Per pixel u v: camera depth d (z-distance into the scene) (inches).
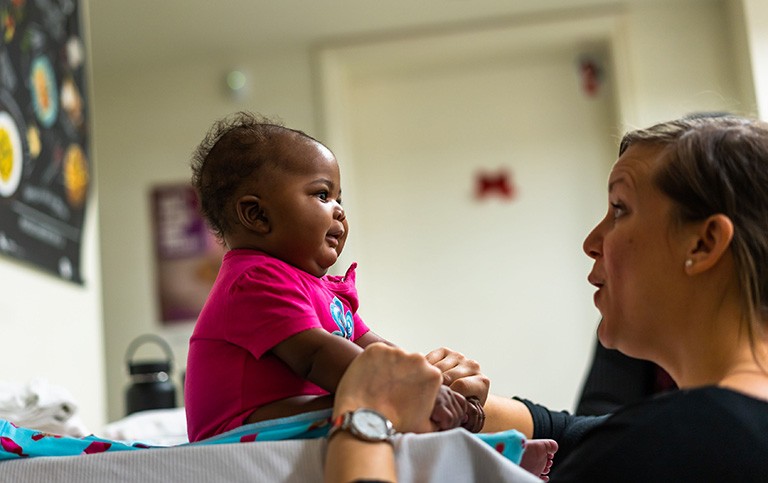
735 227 39.4
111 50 189.5
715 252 39.0
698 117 45.3
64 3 126.6
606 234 43.3
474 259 190.5
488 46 190.4
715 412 35.4
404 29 190.4
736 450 34.4
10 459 39.2
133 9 174.1
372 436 35.4
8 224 102.0
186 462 37.4
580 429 55.7
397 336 189.8
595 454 35.4
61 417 78.3
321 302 45.0
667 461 34.4
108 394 189.9
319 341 40.6
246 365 42.4
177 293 191.8
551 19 186.5
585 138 191.6
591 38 189.8
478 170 193.3
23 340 103.7
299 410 40.7
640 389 77.0
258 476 36.8
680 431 34.9
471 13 186.2
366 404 37.7
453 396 41.1
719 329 39.7
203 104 195.0
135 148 195.6
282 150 46.3
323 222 45.8
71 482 37.9
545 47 192.7
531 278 189.0
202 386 43.5
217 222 47.8
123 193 194.9
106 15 175.2
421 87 197.2
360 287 191.0
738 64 180.1
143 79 197.2
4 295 100.3
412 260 191.9
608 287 42.9
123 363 190.7
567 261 188.5
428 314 189.9
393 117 197.0
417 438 36.3
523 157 192.7
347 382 38.1
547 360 186.2
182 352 190.1
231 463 37.0
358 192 195.3
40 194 111.3
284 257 45.7
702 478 34.1
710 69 183.5
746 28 173.5
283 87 193.3
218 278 45.6
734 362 39.2
